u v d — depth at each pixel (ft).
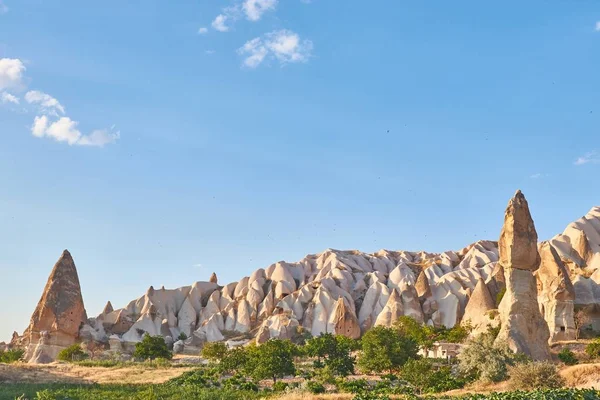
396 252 539.29
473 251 474.49
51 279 359.87
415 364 167.63
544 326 200.54
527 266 204.03
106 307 429.38
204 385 190.49
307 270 483.51
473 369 174.29
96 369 233.76
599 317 289.53
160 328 402.72
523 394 117.19
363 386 173.37
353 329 378.73
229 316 419.74
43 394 149.18
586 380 146.61
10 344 370.32
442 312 379.96
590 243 374.22
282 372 195.21
